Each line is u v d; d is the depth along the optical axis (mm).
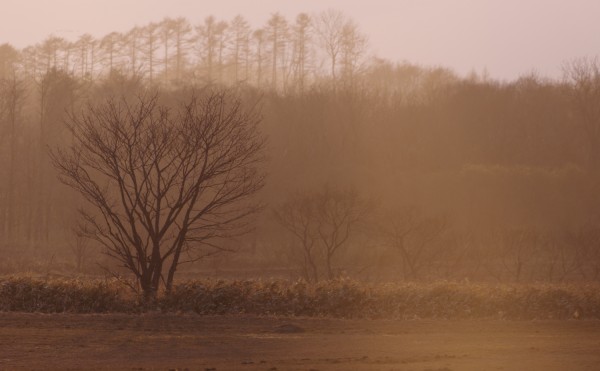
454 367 43156
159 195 77938
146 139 82562
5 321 61719
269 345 51906
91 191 81750
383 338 55656
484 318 69938
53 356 47406
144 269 76312
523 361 45500
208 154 80438
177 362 45312
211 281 77938
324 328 60594
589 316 71938
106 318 64250
